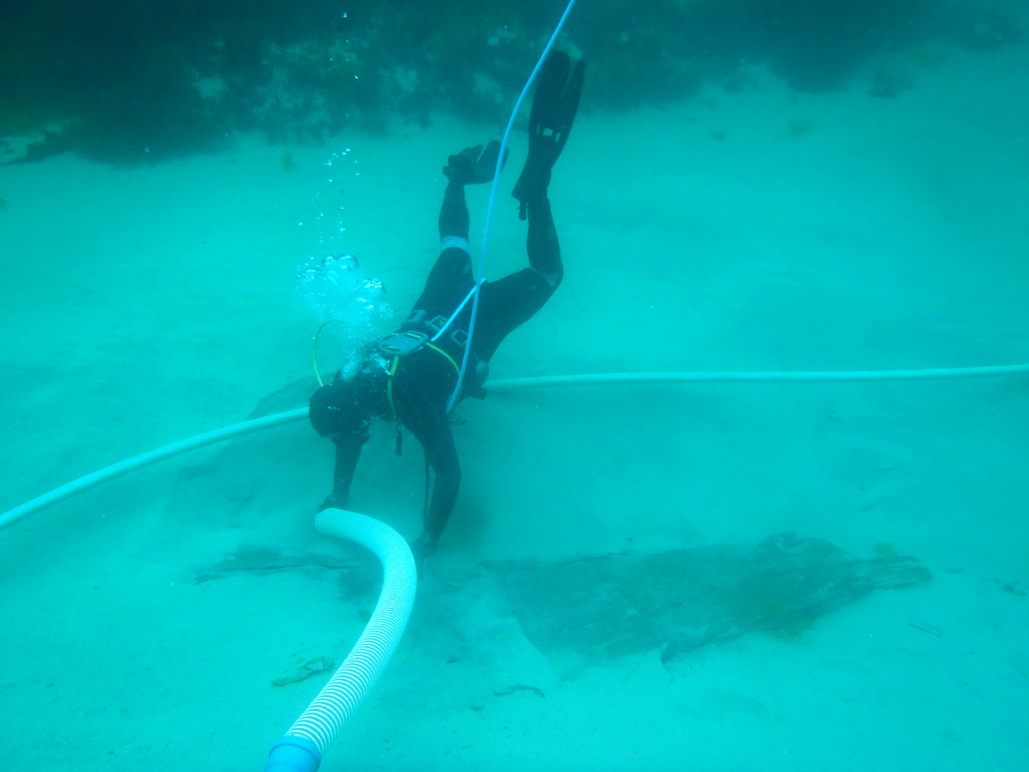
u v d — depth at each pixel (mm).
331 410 2600
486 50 9602
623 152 8586
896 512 3434
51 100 8750
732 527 3271
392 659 2180
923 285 5637
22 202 6504
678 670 2256
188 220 6266
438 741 1837
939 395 4328
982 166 8008
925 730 2025
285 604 2477
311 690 1997
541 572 2680
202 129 7719
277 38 9602
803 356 4637
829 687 2215
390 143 8312
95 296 4930
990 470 3719
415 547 2541
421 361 2664
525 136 8719
